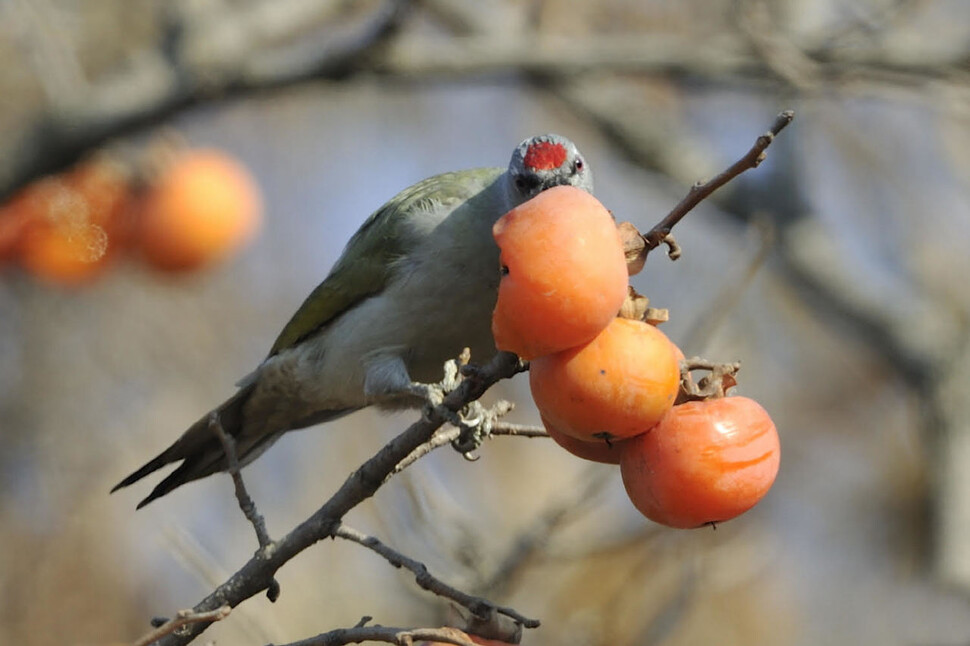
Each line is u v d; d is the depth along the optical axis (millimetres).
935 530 13242
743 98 15781
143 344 13984
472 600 5328
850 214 15609
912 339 14086
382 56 11672
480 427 7301
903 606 14023
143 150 11680
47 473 12906
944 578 12953
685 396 5227
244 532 12242
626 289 4934
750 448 5066
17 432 13047
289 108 15961
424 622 8914
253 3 13039
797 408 15336
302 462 12977
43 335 13453
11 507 12656
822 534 14500
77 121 11367
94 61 14070
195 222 11414
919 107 14203
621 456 5270
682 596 9133
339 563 11250
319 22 13906
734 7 11086
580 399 4945
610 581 9688
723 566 10070
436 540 8570
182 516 12234
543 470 12555
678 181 15078
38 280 11828
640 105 15570
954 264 15336
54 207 11391
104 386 13609
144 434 13398
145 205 11539
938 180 15445
